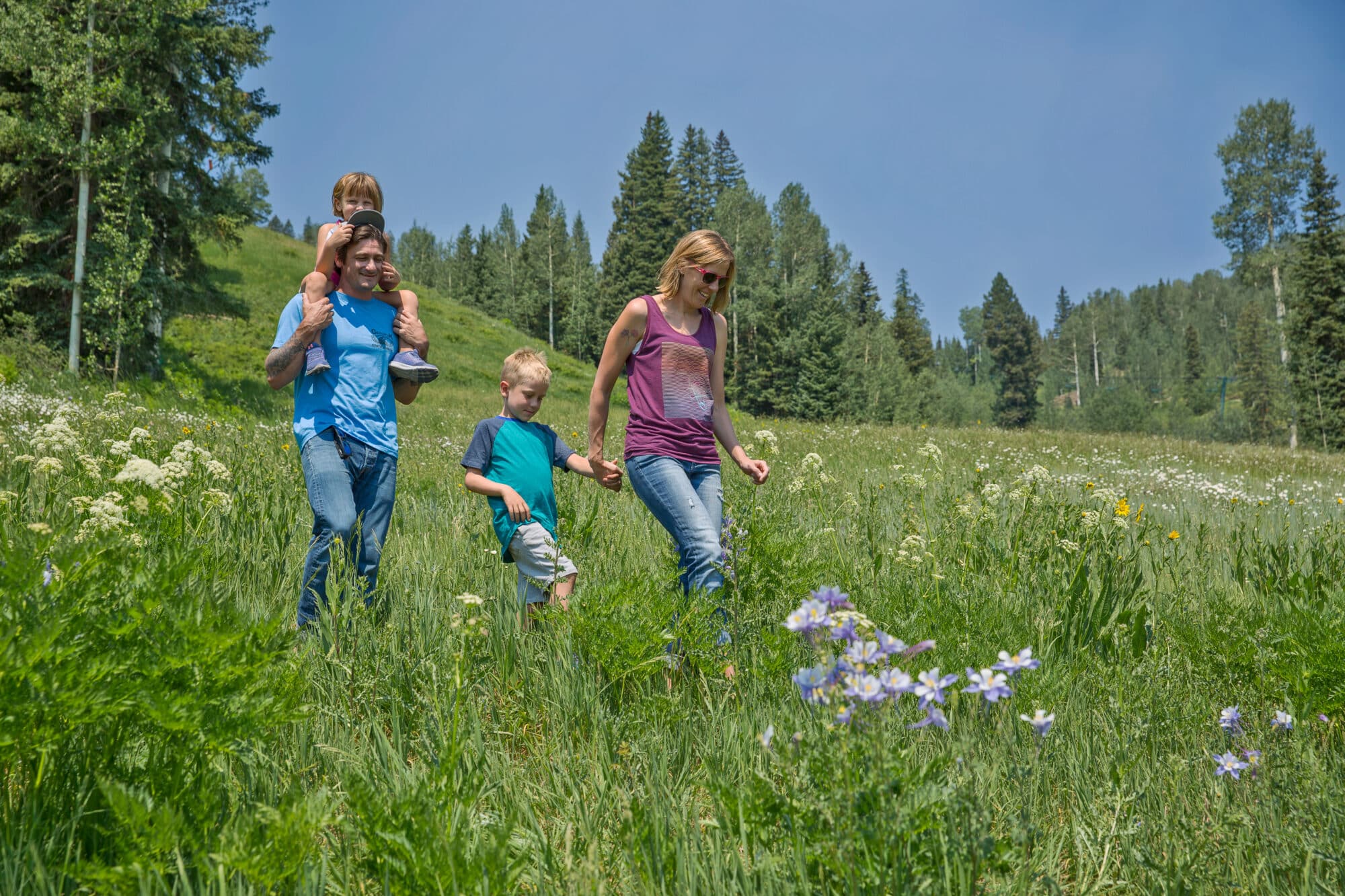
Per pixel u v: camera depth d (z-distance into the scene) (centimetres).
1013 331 12038
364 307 366
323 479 334
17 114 1784
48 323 1877
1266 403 7656
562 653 293
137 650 172
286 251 5947
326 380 348
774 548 343
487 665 275
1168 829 200
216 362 2981
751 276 7194
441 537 505
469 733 238
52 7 1806
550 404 3203
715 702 276
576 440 1074
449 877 151
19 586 166
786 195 7831
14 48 1720
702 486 350
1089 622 341
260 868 150
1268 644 303
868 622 216
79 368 1806
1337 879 183
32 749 157
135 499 292
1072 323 14650
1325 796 212
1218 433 8338
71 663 159
